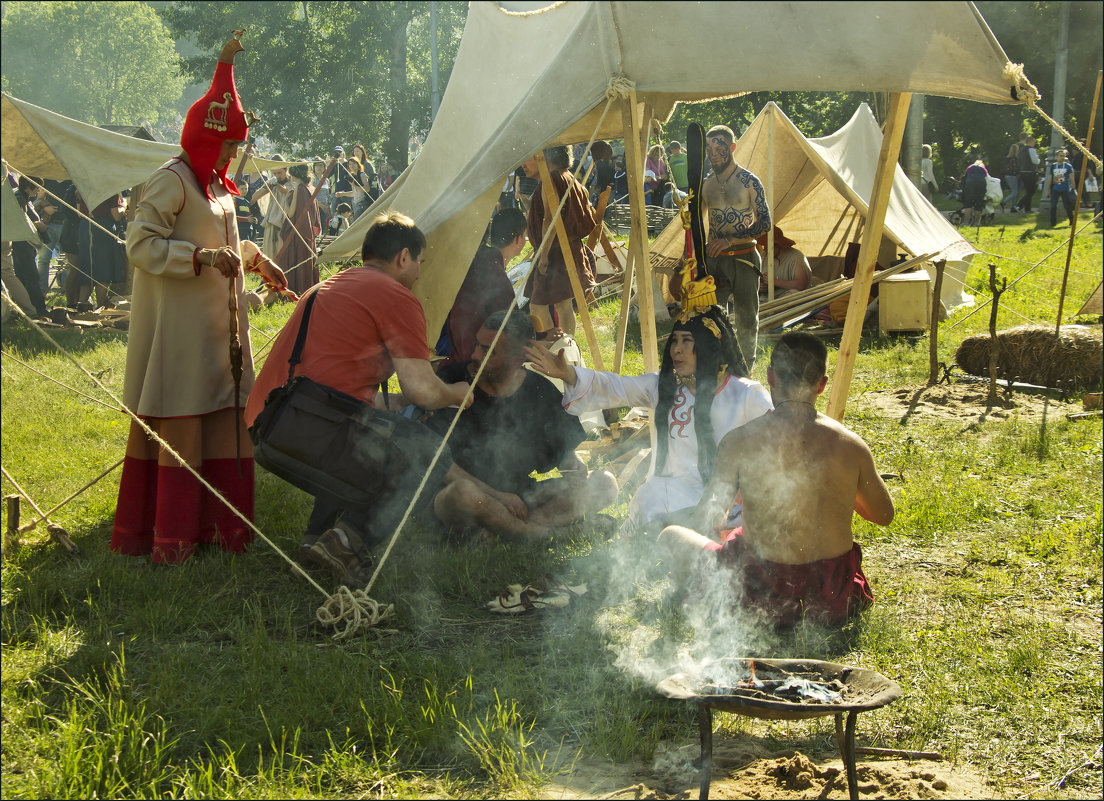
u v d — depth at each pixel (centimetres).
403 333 391
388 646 353
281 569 424
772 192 988
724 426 420
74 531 469
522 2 484
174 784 265
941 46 375
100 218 1214
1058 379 775
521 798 262
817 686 257
